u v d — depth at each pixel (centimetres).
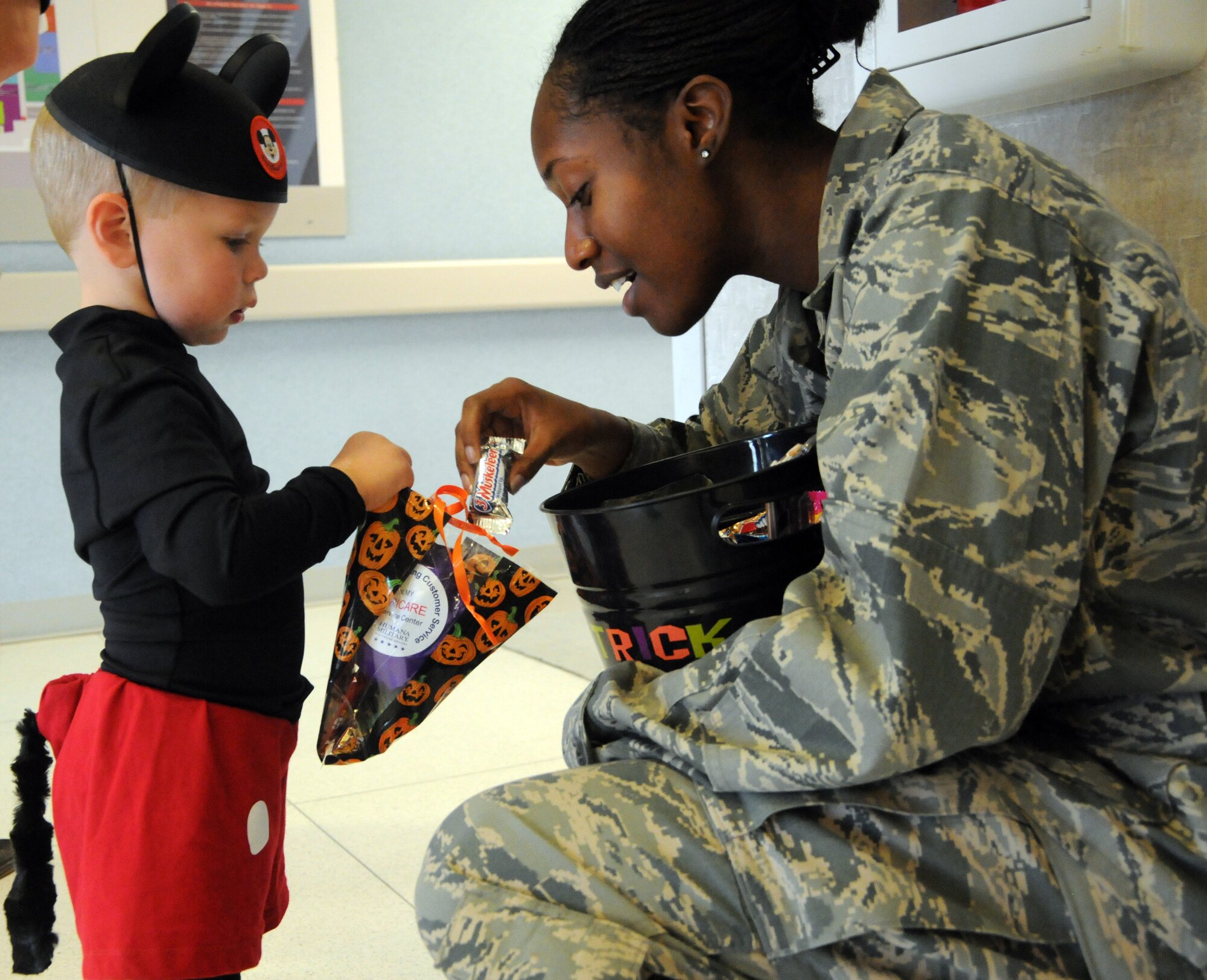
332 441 362
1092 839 74
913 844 74
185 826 107
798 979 73
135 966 104
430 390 372
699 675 83
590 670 272
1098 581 81
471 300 362
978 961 72
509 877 76
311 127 343
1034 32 122
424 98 359
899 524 72
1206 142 118
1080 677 80
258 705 116
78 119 114
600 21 97
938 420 74
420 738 226
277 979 135
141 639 111
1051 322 76
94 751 109
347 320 360
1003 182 80
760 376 133
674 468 126
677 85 96
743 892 74
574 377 391
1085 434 78
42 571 332
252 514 107
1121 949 71
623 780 81
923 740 71
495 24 364
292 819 187
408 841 177
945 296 76
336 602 359
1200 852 73
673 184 98
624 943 70
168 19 110
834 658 73
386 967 138
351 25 349
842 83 165
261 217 121
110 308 115
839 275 89
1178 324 78
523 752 216
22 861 119
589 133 98
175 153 113
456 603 118
